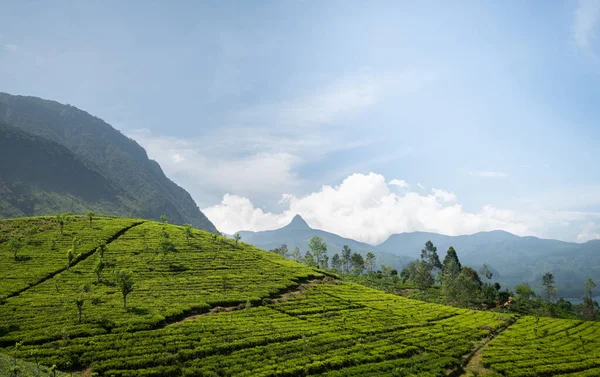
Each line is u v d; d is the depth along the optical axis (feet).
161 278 304.71
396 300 368.89
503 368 221.87
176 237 430.20
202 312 258.16
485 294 509.35
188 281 305.73
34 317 210.38
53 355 175.52
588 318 493.36
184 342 203.72
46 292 250.16
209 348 200.23
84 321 211.61
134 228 434.30
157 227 458.91
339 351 220.23
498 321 331.57
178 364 183.21
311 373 194.29
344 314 294.25
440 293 542.98
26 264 292.40
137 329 212.64
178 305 253.85
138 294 266.16
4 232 359.46
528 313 478.59
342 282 408.67
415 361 220.23
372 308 324.19
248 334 225.35
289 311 280.51
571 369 228.43
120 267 313.53
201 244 423.23
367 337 248.93
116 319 219.82
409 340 250.57
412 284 604.90
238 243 479.41
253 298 290.15
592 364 237.25
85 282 274.16
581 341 289.33
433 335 265.95
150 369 175.01
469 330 293.02
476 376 214.69
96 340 194.80
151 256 350.02
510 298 536.42
